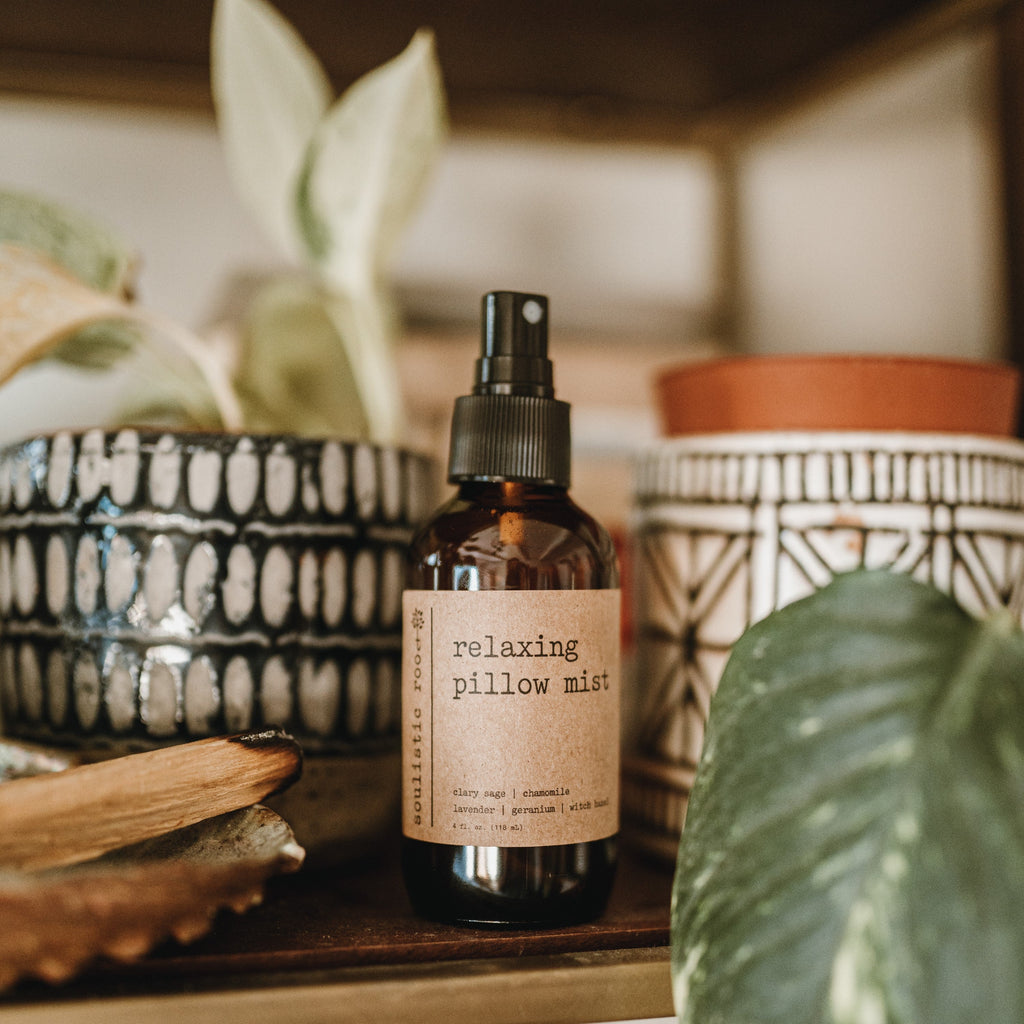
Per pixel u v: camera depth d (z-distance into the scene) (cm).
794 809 18
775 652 19
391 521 29
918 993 15
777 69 54
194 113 56
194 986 20
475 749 24
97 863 21
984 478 27
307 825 27
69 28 48
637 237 61
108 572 26
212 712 26
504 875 23
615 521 56
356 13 47
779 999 16
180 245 56
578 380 58
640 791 31
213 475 26
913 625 18
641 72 54
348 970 21
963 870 16
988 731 17
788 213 61
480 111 58
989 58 49
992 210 49
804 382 27
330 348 44
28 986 19
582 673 24
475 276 59
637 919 25
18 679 28
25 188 54
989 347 49
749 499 27
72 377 53
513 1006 21
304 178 36
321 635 27
